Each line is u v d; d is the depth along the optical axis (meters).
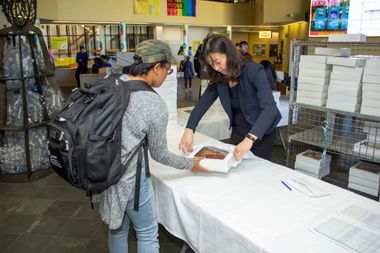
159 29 13.62
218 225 1.17
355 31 4.01
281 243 1.02
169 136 2.15
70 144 1.04
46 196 2.85
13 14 2.99
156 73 1.22
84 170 1.08
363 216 1.19
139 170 1.21
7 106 3.16
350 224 1.13
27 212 2.56
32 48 3.10
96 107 1.08
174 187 1.41
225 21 13.51
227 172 1.54
